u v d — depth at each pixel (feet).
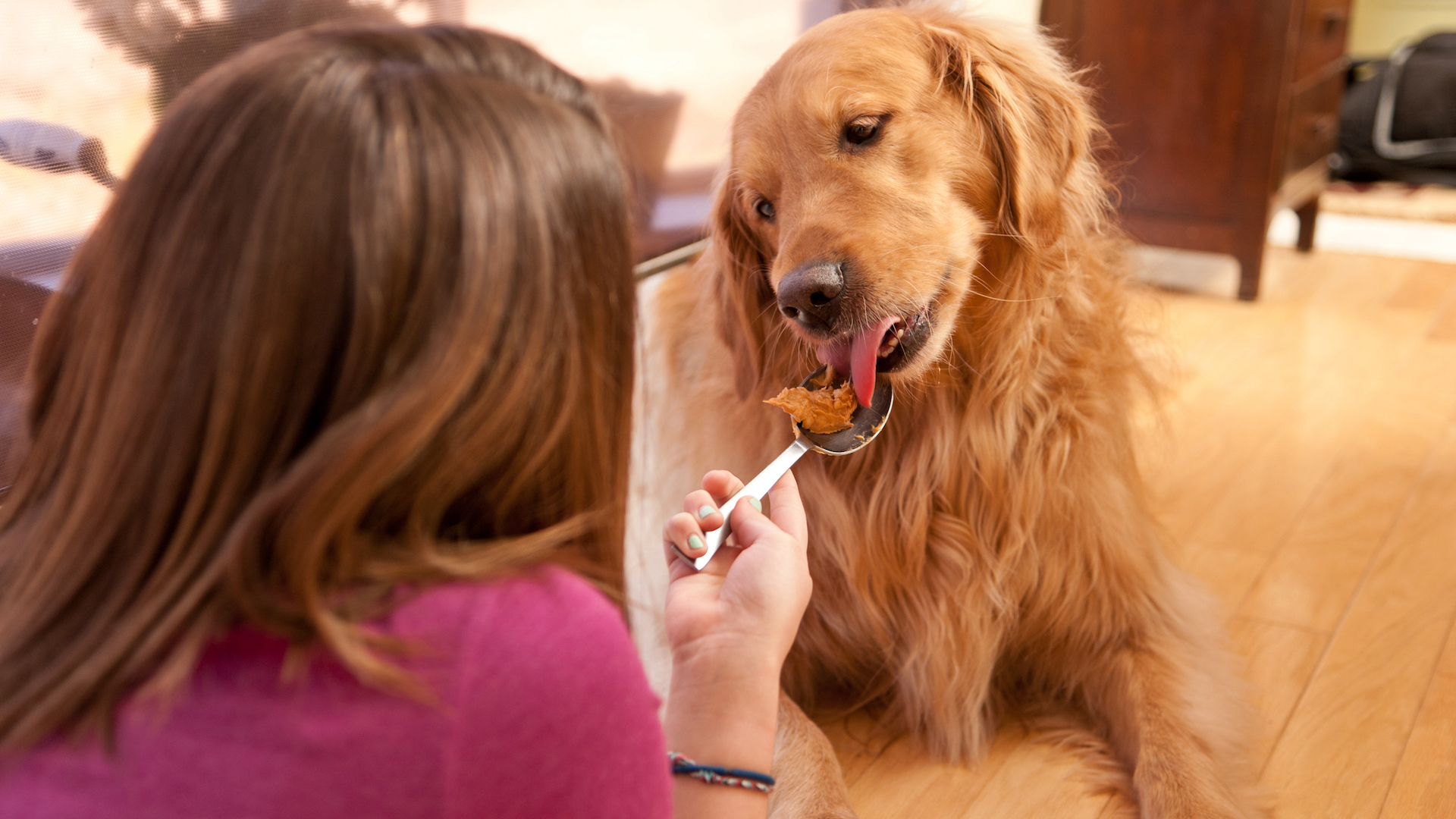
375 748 1.99
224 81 2.26
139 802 1.99
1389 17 19.94
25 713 2.05
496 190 2.18
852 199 4.77
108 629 2.08
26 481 2.45
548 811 2.10
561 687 2.11
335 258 2.06
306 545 1.99
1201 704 5.05
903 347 4.79
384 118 2.15
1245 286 12.11
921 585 5.29
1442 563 6.78
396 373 2.10
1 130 4.83
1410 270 13.14
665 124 9.02
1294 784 4.88
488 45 2.49
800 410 4.51
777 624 2.88
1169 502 7.75
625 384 2.66
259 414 2.06
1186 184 12.07
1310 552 7.00
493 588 2.16
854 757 5.29
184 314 2.08
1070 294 5.26
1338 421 9.04
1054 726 5.45
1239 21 11.32
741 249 5.41
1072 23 12.16
